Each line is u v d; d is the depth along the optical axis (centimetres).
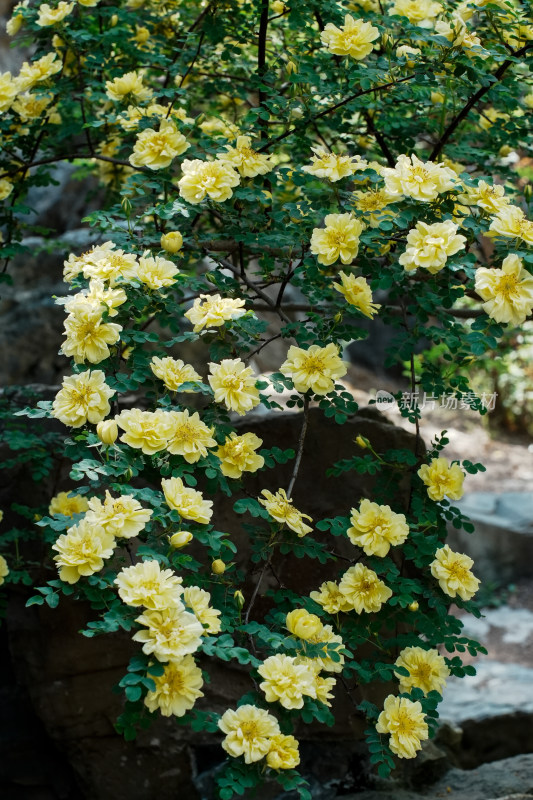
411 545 228
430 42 224
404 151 289
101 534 170
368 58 243
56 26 245
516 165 418
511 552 537
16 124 270
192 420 187
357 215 209
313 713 179
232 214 229
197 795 284
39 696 286
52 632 284
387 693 288
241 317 197
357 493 289
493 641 471
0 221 281
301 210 221
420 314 229
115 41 252
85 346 189
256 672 184
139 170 258
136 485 269
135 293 197
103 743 285
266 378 205
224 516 285
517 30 231
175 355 439
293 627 188
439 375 239
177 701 162
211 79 310
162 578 162
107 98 266
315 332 219
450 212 209
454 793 296
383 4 279
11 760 296
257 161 218
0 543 278
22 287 489
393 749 193
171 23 286
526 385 680
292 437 291
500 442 689
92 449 220
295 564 286
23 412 187
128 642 283
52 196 570
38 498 295
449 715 339
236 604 191
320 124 293
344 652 191
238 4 264
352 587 209
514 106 244
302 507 288
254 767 169
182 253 249
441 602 219
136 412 182
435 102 284
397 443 291
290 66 232
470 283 218
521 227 192
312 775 292
